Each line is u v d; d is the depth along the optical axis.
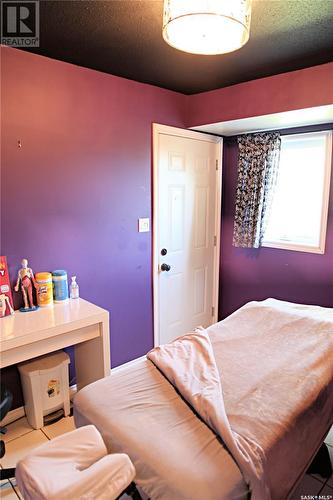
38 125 2.06
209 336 2.02
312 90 2.23
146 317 2.95
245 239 3.26
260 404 1.42
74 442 1.19
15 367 2.19
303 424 1.40
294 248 3.04
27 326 1.84
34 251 2.15
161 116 2.77
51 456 1.12
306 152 2.94
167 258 3.06
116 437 1.29
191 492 1.06
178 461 1.15
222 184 3.49
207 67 2.24
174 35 1.32
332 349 1.84
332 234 2.80
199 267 3.42
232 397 1.46
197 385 1.49
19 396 2.24
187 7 1.16
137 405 1.44
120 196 2.58
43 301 2.12
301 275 3.03
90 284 2.49
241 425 1.30
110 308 2.65
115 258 2.62
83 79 2.23
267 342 1.94
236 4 1.17
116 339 2.73
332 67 2.13
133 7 1.47
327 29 1.68
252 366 1.70
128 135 2.56
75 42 1.84
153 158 2.77
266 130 3.09
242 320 2.22
